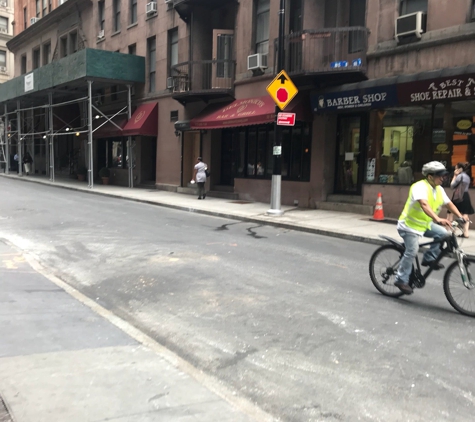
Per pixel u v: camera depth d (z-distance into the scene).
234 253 8.73
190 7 19.66
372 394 3.53
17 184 26.48
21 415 2.90
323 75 13.90
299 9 15.68
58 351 4.00
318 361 4.10
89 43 29.62
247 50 17.77
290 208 15.55
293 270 7.51
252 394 3.51
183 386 3.42
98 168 29.55
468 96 11.15
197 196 19.75
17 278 6.58
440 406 3.37
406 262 5.83
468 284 5.40
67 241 9.66
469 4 11.46
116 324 4.82
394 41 12.98
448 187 12.05
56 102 33.44
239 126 17.12
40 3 38.16
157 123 23.22
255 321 5.09
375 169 13.94
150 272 7.20
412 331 4.88
